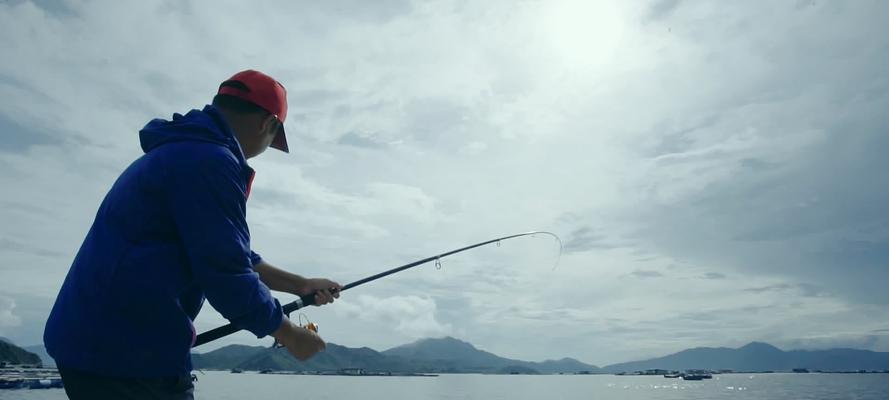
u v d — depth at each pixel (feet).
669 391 291.17
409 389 282.97
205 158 5.59
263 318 5.76
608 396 236.02
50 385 155.63
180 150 5.64
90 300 5.30
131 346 5.28
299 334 6.28
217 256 5.37
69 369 5.33
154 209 5.47
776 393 258.16
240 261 5.52
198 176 5.50
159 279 5.36
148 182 5.50
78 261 5.65
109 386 5.31
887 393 249.14
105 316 5.24
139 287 5.29
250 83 6.63
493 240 17.75
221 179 5.60
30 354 330.54
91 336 5.24
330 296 8.81
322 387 269.23
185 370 5.65
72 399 5.42
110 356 5.24
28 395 123.85
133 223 5.42
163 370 5.43
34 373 206.69
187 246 5.39
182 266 5.52
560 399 209.87
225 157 5.74
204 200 5.47
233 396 162.09
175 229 5.53
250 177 6.29
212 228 5.42
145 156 5.85
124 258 5.31
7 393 128.98
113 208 5.60
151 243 5.41
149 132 6.00
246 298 5.52
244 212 5.90
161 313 5.36
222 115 6.15
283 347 6.45
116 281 5.26
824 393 256.52
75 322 5.31
